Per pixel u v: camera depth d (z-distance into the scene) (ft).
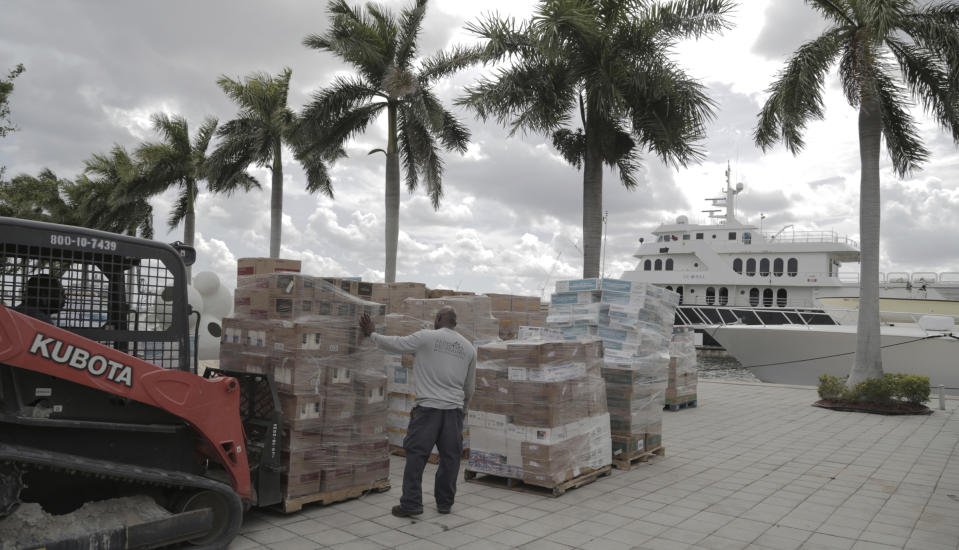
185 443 13.41
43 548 10.64
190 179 82.12
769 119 44.50
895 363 52.06
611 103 39.06
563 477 18.92
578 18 37.01
